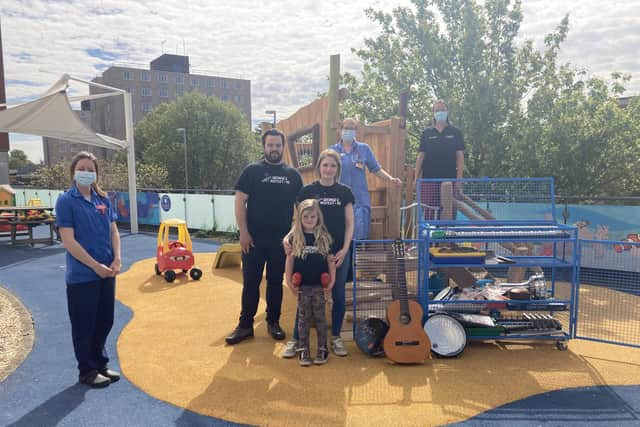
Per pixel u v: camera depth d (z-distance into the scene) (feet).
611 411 10.93
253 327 17.33
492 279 19.85
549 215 19.92
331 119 20.88
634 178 53.72
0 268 30.68
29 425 10.32
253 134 186.19
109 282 12.59
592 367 13.64
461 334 14.52
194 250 38.75
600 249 26.08
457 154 20.81
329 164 14.19
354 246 15.47
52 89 40.86
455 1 57.00
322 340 13.96
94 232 12.05
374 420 10.43
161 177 112.78
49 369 13.57
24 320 18.69
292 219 16.14
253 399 11.50
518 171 53.88
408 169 25.57
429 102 58.59
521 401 11.43
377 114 60.95
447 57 57.26
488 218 18.62
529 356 14.58
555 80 56.34
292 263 14.02
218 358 14.32
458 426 10.19
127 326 17.87
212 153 173.06
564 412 10.88
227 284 25.31
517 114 54.34
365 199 17.51
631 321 18.10
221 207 48.73
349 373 13.12
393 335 13.73
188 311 19.95
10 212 45.91
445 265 15.55
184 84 308.81
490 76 54.54
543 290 16.14
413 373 13.12
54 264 32.01
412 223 22.44
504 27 55.93
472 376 12.94
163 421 10.47
